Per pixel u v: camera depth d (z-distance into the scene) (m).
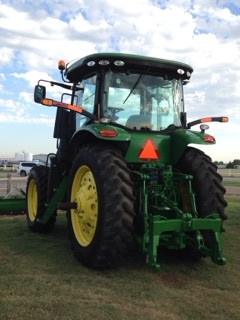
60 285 3.69
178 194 4.73
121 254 4.12
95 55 4.61
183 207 4.66
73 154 5.46
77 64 5.06
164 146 4.79
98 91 4.75
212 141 4.66
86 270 4.18
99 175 4.20
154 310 3.21
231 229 6.75
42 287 3.61
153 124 4.90
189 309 3.27
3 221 7.40
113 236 4.03
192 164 4.75
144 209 4.20
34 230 6.29
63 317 3.00
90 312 3.10
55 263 4.43
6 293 3.43
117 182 4.11
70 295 3.44
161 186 4.59
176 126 5.02
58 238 5.84
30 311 3.07
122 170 4.21
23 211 8.30
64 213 8.46
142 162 4.65
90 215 4.40
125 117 4.78
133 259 4.63
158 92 4.97
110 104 4.75
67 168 5.66
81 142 5.09
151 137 4.71
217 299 3.52
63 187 5.70
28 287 3.59
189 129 5.05
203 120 5.17
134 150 4.61
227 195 13.91
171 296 3.54
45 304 3.21
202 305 3.36
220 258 4.10
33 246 5.27
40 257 4.68
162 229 3.94
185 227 4.06
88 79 5.17
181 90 5.14
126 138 4.26
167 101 5.02
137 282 3.86
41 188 6.12
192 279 4.07
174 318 3.08
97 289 3.62
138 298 3.46
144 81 4.91
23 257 4.67
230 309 3.30
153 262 3.84
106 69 4.75
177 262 4.67
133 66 4.80
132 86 4.84
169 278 4.09
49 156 6.17
